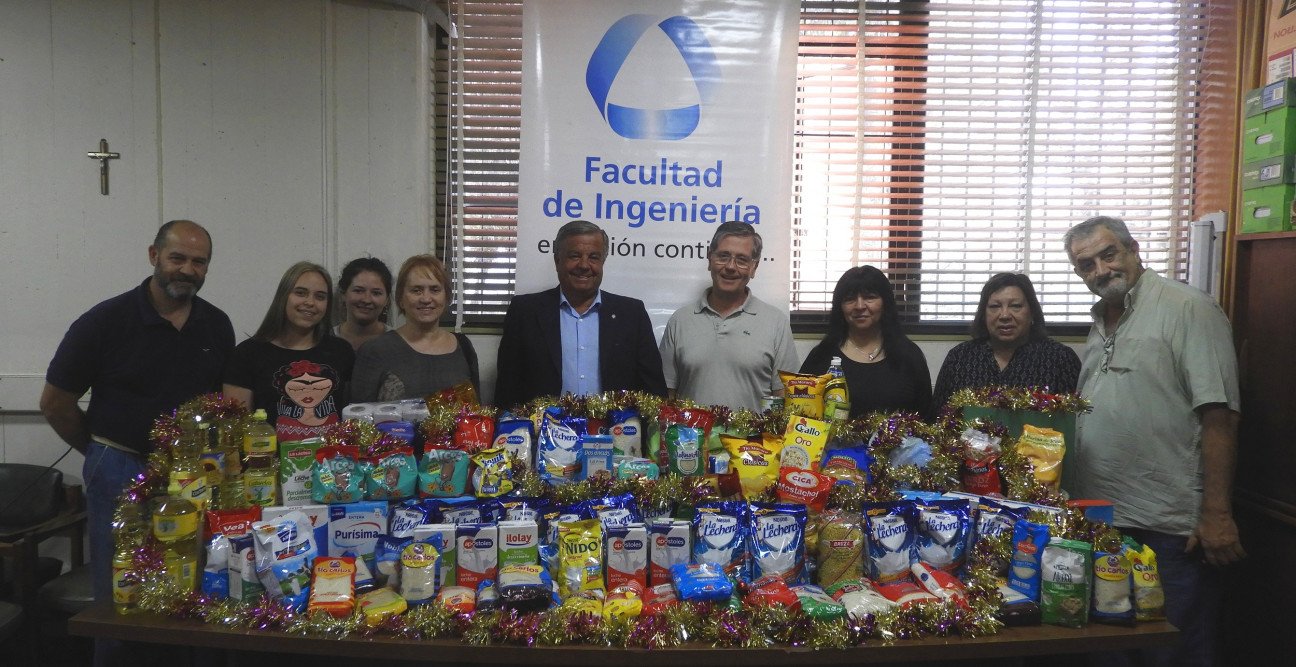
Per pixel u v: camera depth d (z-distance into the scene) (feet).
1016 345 7.47
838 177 10.03
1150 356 6.46
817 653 4.09
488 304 9.96
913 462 5.40
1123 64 9.80
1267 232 7.30
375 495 4.78
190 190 9.18
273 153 9.29
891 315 7.66
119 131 9.02
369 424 5.04
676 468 5.14
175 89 9.08
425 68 9.59
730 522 4.74
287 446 4.89
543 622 4.15
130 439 6.98
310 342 7.22
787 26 9.02
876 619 4.18
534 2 8.89
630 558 4.60
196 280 7.00
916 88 9.84
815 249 9.99
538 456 5.20
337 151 9.43
